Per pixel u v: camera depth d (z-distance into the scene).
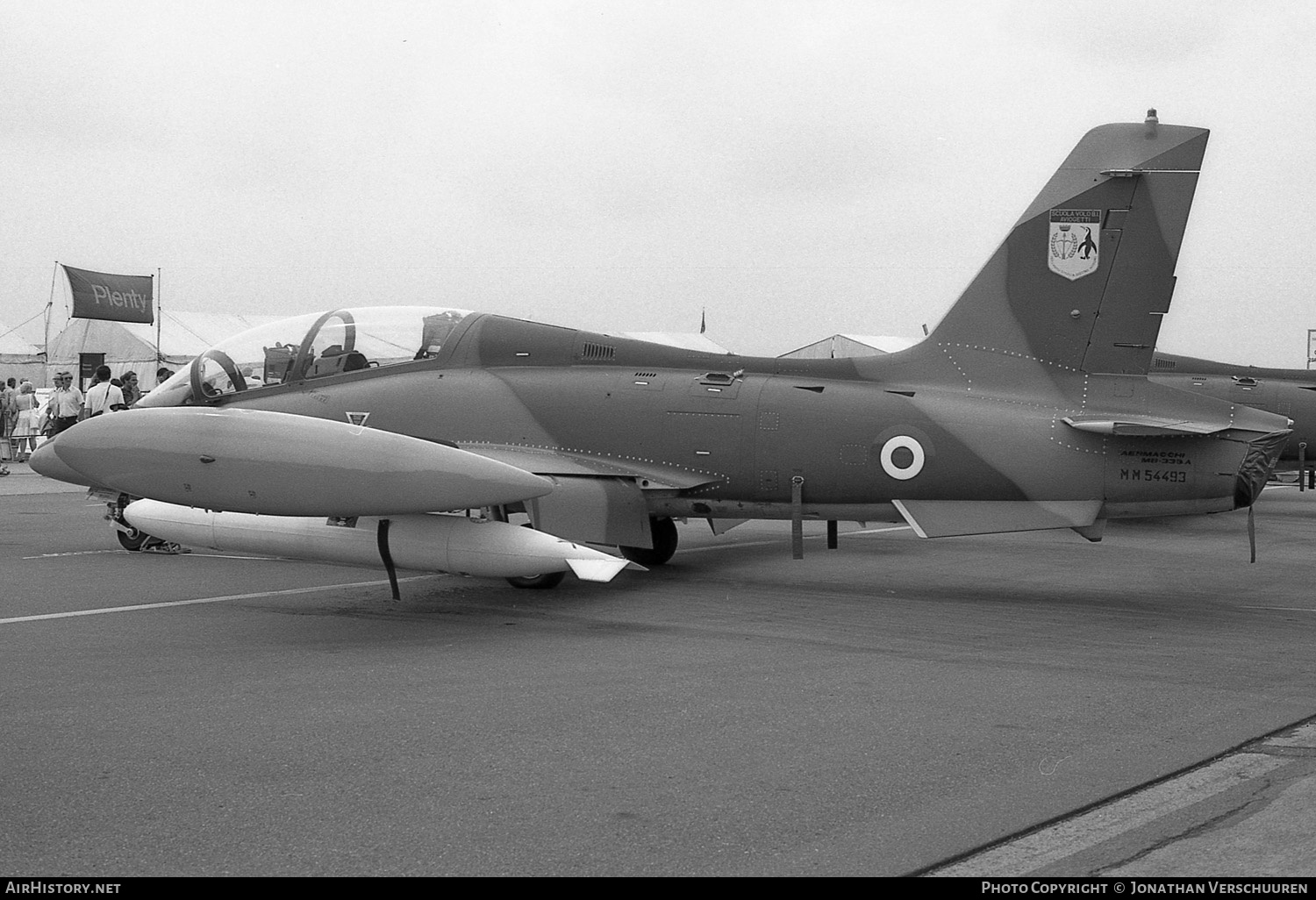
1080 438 9.45
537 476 9.22
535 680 6.78
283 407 11.94
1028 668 7.21
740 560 12.95
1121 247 9.62
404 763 5.11
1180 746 5.43
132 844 4.14
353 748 5.34
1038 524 9.68
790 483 10.40
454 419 11.37
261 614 9.05
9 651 7.60
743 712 6.05
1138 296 9.58
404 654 7.53
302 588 10.38
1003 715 6.02
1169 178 9.51
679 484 10.59
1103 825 4.38
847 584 11.08
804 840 4.20
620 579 11.25
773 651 7.72
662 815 4.46
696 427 10.64
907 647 7.89
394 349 11.84
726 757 5.23
